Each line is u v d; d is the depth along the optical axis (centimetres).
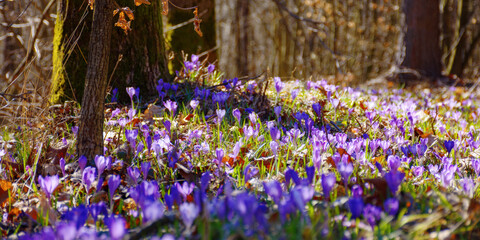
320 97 584
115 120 446
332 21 2469
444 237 170
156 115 478
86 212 194
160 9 596
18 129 400
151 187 198
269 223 168
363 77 2738
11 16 1018
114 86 539
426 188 278
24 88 418
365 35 2808
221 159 292
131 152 338
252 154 335
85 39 527
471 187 228
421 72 1686
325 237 164
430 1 1694
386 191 221
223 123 441
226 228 156
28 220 228
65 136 402
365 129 468
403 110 545
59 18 547
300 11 2675
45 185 209
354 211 176
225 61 2888
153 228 189
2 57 1165
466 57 2148
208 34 912
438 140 427
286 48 2895
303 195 166
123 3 534
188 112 472
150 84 569
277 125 446
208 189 287
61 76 525
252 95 552
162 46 598
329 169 292
